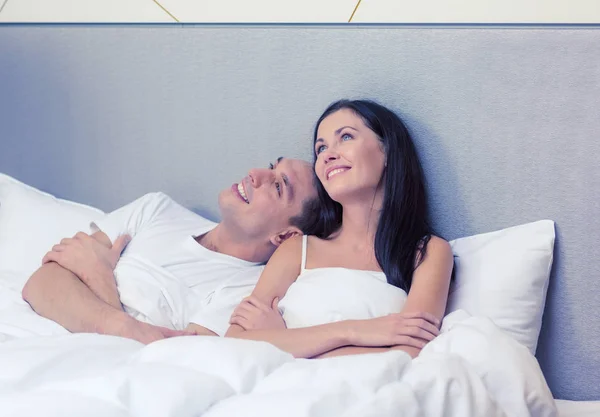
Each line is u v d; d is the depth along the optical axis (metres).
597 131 1.62
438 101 1.73
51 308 1.59
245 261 1.77
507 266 1.58
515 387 1.19
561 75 1.64
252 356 1.08
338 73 1.82
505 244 1.62
